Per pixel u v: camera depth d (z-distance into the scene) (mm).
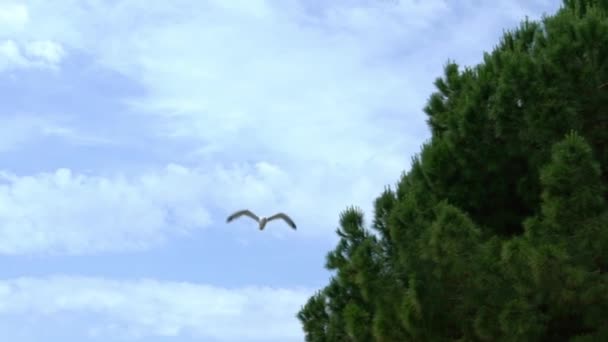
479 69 20469
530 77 18297
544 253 16000
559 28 19391
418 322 17984
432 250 17219
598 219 16312
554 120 17953
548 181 16609
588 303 16594
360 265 19250
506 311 16703
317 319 23594
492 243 17250
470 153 19500
